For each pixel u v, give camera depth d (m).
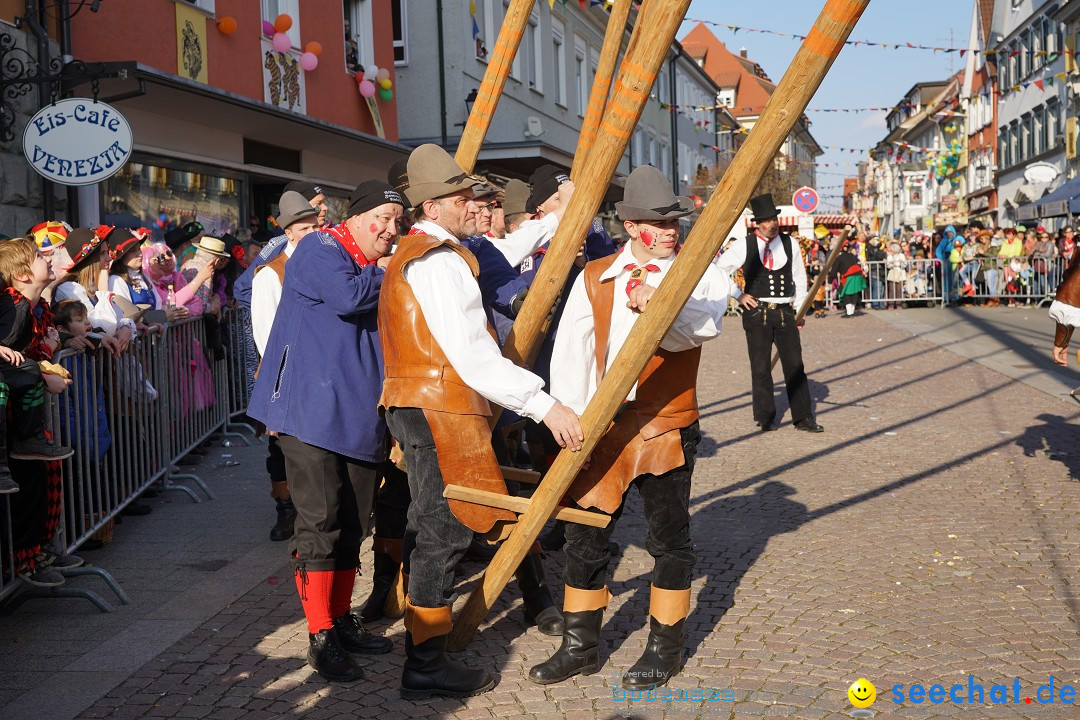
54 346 5.12
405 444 3.71
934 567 5.11
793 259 9.07
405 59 21.19
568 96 28.75
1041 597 4.63
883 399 10.91
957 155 49.66
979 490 6.72
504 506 3.62
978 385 11.61
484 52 22.48
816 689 3.70
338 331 3.97
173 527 6.25
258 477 7.64
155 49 11.16
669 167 42.53
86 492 5.50
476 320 3.55
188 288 7.75
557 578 5.12
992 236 25.50
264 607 4.76
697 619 4.45
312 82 15.09
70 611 4.76
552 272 3.76
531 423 5.91
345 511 4.09
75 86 9.29
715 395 11.62
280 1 14.30
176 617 4.63
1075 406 9.94
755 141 3.06
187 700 3.74
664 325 3.32
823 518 6.12
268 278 4.94
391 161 16.98
